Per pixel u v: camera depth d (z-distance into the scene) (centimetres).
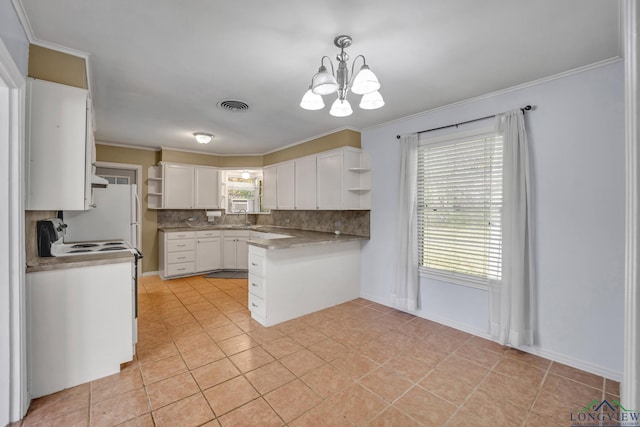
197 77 245
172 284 470
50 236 228
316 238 365
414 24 175
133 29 180
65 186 198
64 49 199
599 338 223
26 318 186
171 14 166
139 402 188
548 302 246
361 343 272
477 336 289
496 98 275
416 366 234
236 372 223
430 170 330
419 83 256
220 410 181
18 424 168
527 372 226
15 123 168
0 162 165
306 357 246
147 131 412
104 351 214
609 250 219
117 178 497
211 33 185
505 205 259
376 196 386
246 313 346
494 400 194
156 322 317
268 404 187
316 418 176
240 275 529
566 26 177
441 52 206
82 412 178
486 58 214
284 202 498
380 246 382
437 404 189
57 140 196
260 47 200
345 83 191
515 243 251
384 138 375
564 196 238
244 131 414
